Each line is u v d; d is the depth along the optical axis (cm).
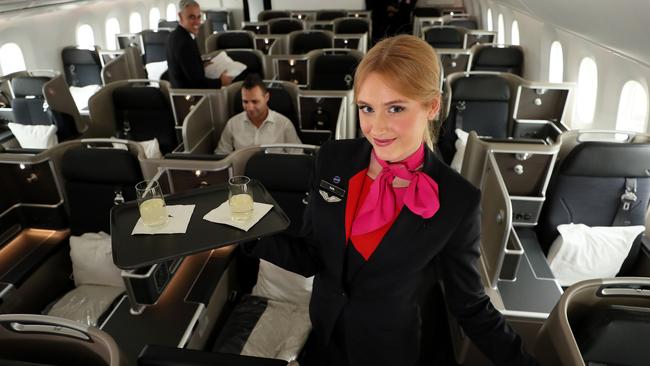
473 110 410
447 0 1142
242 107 404
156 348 121
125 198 273
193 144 367
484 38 727
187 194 128
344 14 984
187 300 233
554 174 253
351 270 107
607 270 235
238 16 1122
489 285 223
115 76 614
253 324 233
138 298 219
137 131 430
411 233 98
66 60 642
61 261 283
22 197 282
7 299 242
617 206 243
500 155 248
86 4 680
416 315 117
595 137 344
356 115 485
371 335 116
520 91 385
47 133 403
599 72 342
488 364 223
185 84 465
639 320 141
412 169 95
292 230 260
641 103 298
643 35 228
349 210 102
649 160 227
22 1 509
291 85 410
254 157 258
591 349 148
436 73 82
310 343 229
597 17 274
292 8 1112
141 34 761
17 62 558
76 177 271
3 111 450
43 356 154
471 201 96
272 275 245
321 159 110
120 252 102
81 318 237
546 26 466
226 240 105
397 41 81
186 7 433
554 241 245
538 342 160
